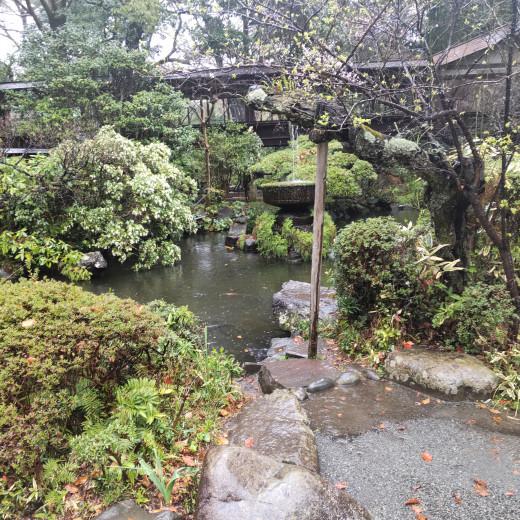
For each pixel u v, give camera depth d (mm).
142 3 13359
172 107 12914
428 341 3383
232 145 13828
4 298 2121
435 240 3480
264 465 1769
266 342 4715
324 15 3143
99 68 12516
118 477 1829
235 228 11250
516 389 2768
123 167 9047
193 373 2871
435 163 3146
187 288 7000
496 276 3244
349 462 2184
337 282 3953
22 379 1849
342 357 3578
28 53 13305
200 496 1664
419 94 2955
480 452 2232
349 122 2988
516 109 3234
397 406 2752
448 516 1787
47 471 1821
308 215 9875
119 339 2162
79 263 7516
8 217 8055
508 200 3193
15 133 13227
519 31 2834
